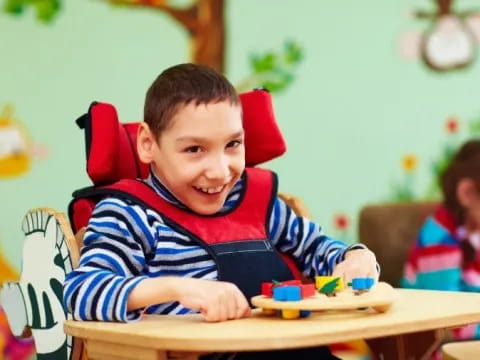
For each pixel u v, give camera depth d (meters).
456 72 2.73
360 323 1.03
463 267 2.23
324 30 2.58
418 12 2.68
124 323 1.10
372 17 2.63
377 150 2.64
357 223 2.55
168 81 1.27
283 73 2.53
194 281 1.10
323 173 2.57
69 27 2.29
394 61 2.66
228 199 1.38
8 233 2.21
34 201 2.25
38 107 2.25
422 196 2.69
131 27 2.36
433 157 2.70
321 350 1.30
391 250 2.29
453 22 2.72
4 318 2.20
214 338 0.95
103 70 2.32
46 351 1.35
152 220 1.28
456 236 2.24
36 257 1.37
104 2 2.32
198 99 1.24
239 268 1.29
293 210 1.51
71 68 2.29
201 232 1.30
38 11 2.26
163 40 2.39
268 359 1.26
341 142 2.60
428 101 2.70
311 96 2.56
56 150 2.27
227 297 1.08
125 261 1.23
